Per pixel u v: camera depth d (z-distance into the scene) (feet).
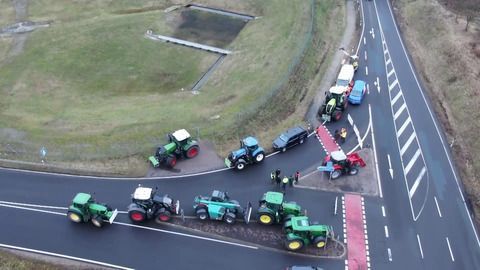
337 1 271.08
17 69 207.92
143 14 259.39
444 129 170.40
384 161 154.61
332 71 207.72
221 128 169.37
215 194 129.59
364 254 122.11
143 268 117.91
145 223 130.62
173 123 172.24
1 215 132.67
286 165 152.76
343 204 137.28
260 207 127.54
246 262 119.65
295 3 263.90
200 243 124.98
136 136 165.27
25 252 121.39
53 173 149.07
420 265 119.85
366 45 228.43
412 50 223.10
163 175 148.46
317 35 233.55
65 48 225.76
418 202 138.82
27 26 245.45
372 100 186.70
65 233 127.24
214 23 251.80
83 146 160.25
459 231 129.70
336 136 166.30
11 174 148.15
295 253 122.01
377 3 269.85
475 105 173.27
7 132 166.91
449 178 147.95
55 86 197.88
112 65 214.07
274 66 207.51
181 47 229.04
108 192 141.59
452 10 243.40
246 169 151.23
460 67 195.11
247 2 269.23
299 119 176.55
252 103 182.29
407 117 176.76
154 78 205.57
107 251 122.21
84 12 260.21
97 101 188.75
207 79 204.64
